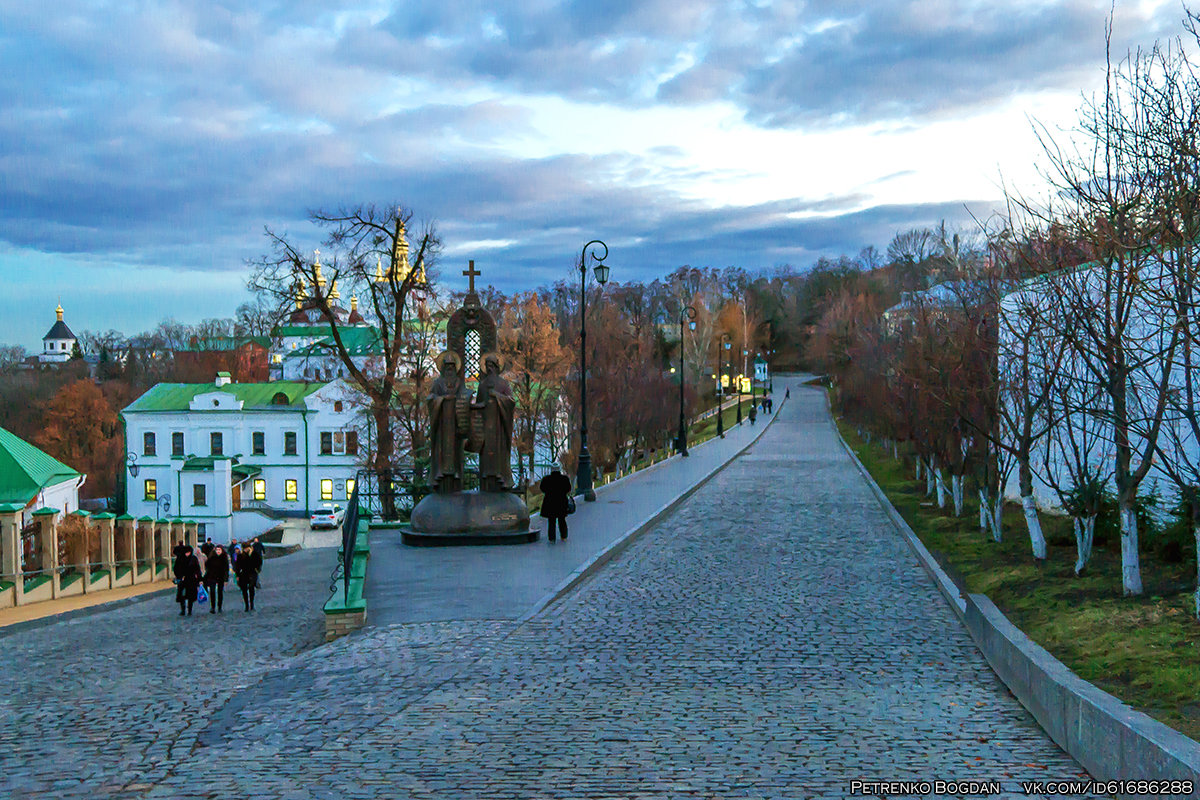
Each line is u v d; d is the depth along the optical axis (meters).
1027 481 16.47
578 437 58.75
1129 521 12.28
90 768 7.62
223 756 7.79
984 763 7.26
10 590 23.05
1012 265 16.38
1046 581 14.30
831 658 10.93
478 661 10.85
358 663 11.01
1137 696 8.23
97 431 87.81
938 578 15.70
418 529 20.66
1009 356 16.73
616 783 6.88
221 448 68.94
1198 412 12.09
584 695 9.40
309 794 6.78
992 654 10.44
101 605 22.38
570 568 17.16
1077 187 11.45
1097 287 13.88
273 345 120.44
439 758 7.52
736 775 7.03
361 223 40.03
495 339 24.00
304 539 62.44
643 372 64.38
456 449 21.00
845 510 27.69
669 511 27.56
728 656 11.03
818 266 174.38
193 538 36.56
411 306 42.81
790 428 83.12
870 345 46.88
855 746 7.71
